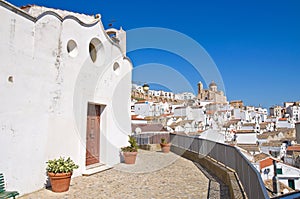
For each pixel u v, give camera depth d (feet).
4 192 15.90
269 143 103.24
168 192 21.53
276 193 58.59
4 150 18.07
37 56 21.35
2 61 18.13
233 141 94.73
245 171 17.35
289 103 321.11
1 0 17.92
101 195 20.38
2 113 18.02
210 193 20.97
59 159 21.67
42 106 21.75
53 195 19.85
